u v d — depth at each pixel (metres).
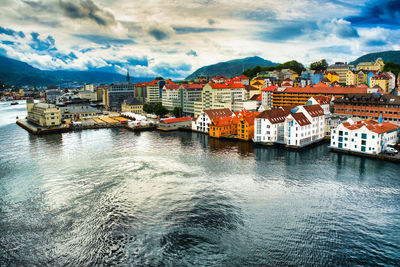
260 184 113.44
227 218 89.06
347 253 72.81
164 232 82.88
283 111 191.88
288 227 83.62
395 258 70.94
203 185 113.69
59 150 172.38
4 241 80.50
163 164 140.62
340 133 157.88
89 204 99.81
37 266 71.12
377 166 132.50
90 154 161.62
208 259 71.62
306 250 74.06
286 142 173.38
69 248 77.25
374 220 86.50
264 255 72.50
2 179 124.00
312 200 99.25
